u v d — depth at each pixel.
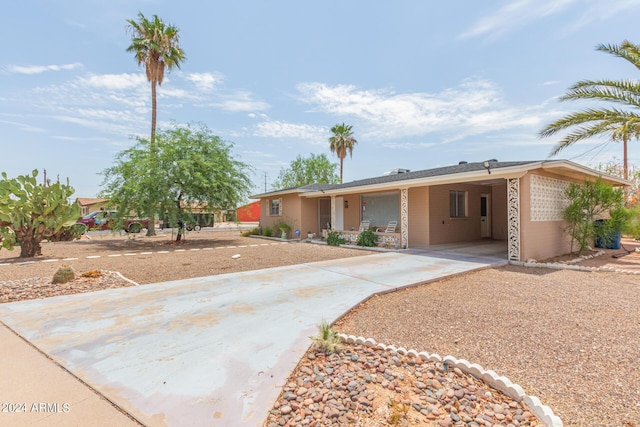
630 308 4.89
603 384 2.79
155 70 21.00
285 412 2.36
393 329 4.16
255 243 16.17
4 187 10.46
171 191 14.83
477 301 5.37
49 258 10.73
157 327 4.12
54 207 11.38
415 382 2.76
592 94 10.09
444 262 9.08
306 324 4.22
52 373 2.95
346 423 2.24
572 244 10.87
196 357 3.26
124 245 15.18
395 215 14.26
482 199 15.60
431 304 5.24
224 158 16.20
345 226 16.64
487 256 10.19
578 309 4.86
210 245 15.15
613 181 12.55
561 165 9.08
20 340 3.71
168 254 11.84
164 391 2.65
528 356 3.34
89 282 6.72
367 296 5.57
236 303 5.19
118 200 14.69
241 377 2.87
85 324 4.22
